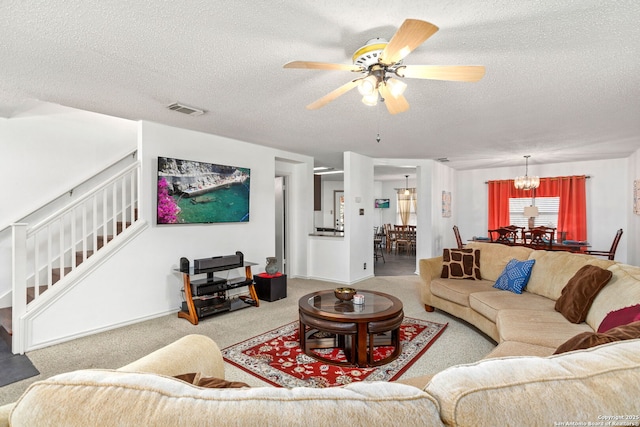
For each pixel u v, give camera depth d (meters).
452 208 8.00
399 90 2.00
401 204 11.03
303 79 2.51
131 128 4.57
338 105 3.11
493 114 3.38
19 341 2.79
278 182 6.41
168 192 3.80
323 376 2.42
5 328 3.00
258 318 3.77
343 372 2.48
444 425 0.66
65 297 3.08
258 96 2.88
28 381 2.35
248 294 4.84
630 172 5.98
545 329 2.23
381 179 10.80
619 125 3.81
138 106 3.16
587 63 2.23
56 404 0.65
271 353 2.82
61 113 3.95
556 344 2.01
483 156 6.11
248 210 4.75
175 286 3.97
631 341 0.84
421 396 0.68
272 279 4.48
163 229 3.85
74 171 4.04
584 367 0.72
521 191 7.32
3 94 2.85
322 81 2.54
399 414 0.63
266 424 0.60
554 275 3.02
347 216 5.63
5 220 3.53
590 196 6.62
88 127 4.18
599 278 2.39
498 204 7.65
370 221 6.26
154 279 3.77
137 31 1.84
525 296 3.09
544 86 2.62
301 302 2.94
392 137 4.48
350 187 5.64
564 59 2.17
